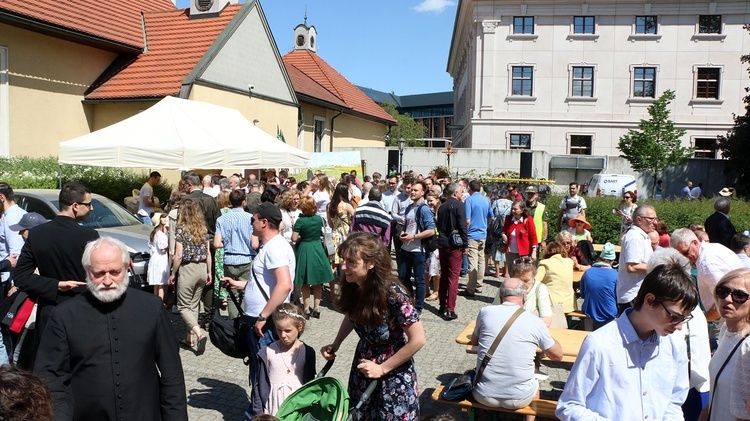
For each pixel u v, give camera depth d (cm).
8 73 1549
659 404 266
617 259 1082
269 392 425
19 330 468
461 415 538
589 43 3906
